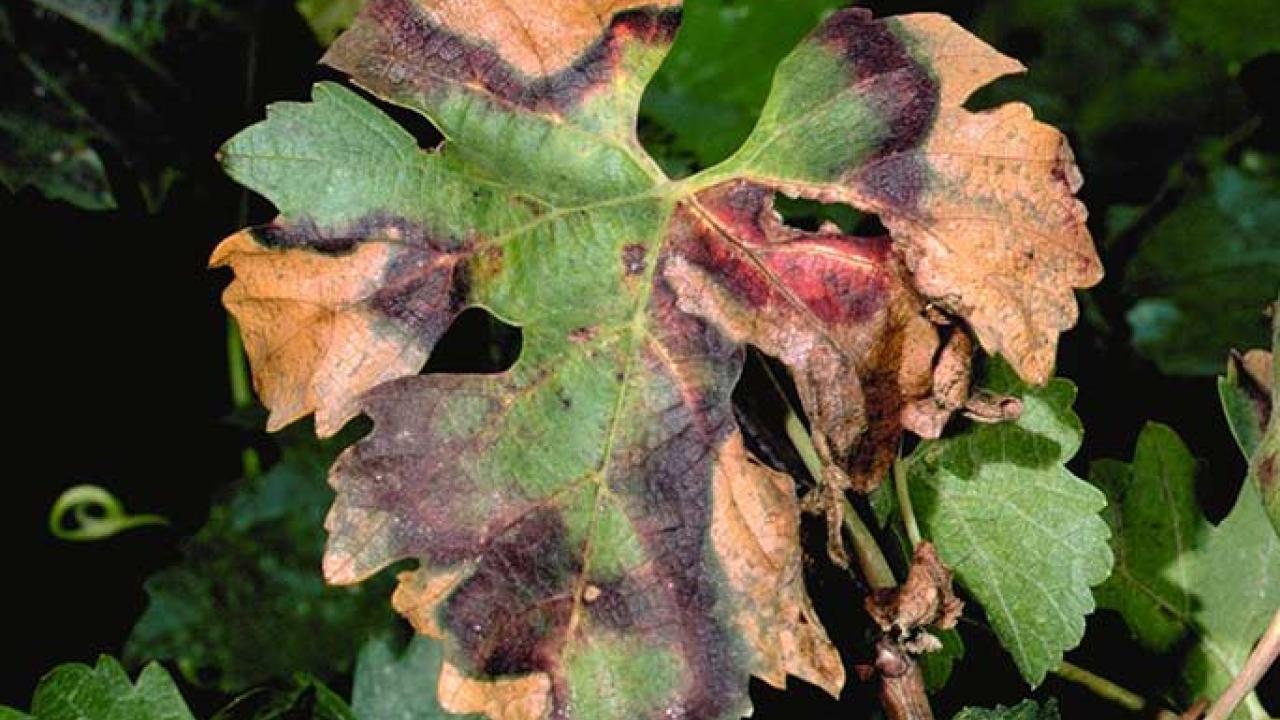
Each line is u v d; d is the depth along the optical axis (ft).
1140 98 1.93
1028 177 1.22
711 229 1.25
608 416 1.21
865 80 1.25
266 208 1.69
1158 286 1.90
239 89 1.65
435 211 1.23
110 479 1.86
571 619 1.19
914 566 1.26
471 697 1.18
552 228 1.24
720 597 1.19
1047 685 1.42
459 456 1.20
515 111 1.25
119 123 1.64
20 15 1.62
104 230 1.75
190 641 1.78
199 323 1.83
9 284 1.76
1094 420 1.61
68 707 1.41
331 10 1.65
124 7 1.64
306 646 1.77
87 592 1.84
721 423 1.21
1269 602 1.40
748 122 1.73
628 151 1.26
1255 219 1.91
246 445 1.86
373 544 1.18
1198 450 1.59
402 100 1.24
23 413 1.82
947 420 1.27
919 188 1.23
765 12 1.76
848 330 1.24
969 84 1.23
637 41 1.26
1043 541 1.32
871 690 1.41
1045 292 1.22
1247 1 1.88
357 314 1.22
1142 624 1.43
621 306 1.23
